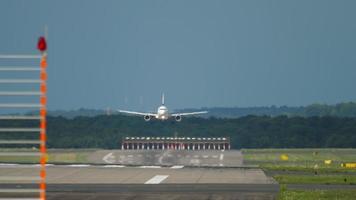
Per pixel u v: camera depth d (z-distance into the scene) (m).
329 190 148.38
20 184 155.38
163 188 150.00
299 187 157.62
